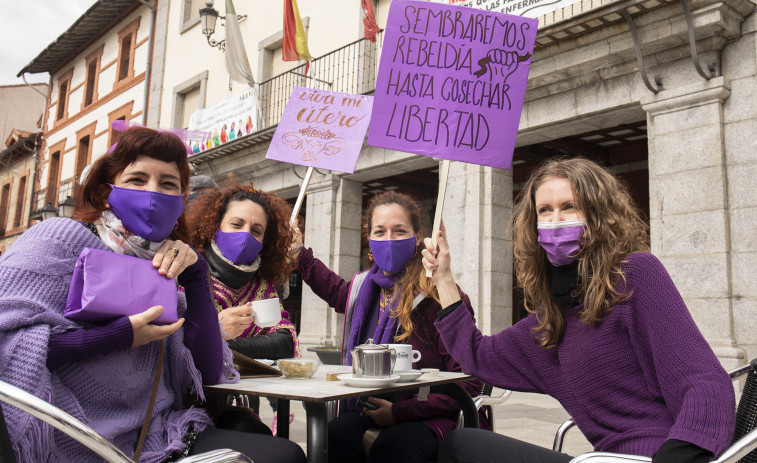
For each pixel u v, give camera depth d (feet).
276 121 38.55
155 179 5.47
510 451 5.35
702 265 17.47
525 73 7.80
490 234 23.73
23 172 77.15
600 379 5.13
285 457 5.05
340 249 30.94
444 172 7.54
